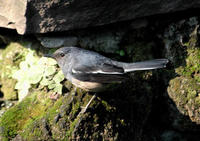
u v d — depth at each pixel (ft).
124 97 17.69
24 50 19.33
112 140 16.53
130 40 19.25
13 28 17.69
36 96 17.52
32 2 16.14
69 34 18.74
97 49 19.17
